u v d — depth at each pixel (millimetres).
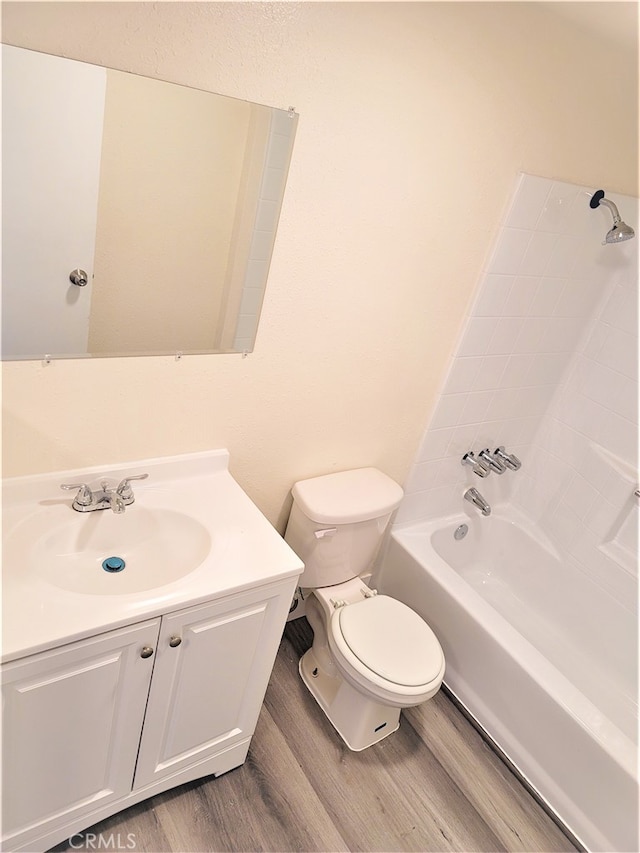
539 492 2678
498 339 2145
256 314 1509
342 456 2014
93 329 1281
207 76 1154
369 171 1479
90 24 1006
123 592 1346
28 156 1056
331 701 1947
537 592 2600
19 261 1135
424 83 1438
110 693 1231
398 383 1983
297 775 1747
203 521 1467
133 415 1441
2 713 1083
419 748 1928
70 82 1031
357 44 1288
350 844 1600
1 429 1271
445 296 1899
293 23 1189
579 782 1734
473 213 1777
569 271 2166
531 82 1633
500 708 1960
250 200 1339
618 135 1948
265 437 1757
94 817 1436
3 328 1176
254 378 1610
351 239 1560
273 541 1450
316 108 1314
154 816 1556
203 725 1508
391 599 1940
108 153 1122
